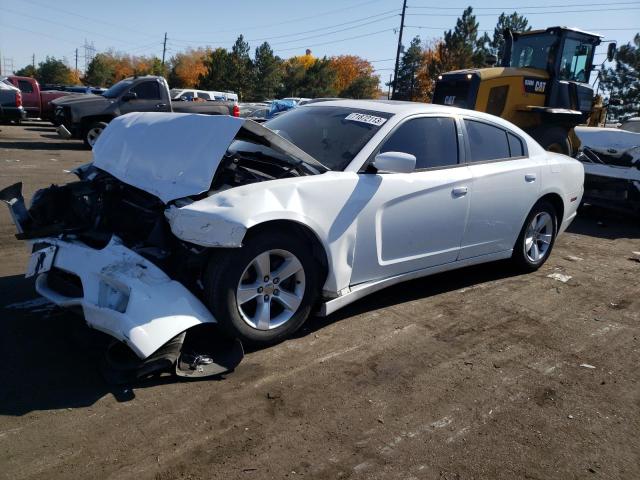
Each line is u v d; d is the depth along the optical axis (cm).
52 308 402
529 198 515
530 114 1066
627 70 4466
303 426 281
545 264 600
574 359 377
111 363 308
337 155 400
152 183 356
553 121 1046
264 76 6825
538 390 333
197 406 291
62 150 1434
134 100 1455
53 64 10000
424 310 445
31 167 1077
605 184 838
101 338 358
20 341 351
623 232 806
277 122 473
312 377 328
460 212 450
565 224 581
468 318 435
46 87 3775
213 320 321
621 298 505
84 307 311
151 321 296
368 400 308
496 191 480
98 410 283
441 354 370
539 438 286
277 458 256
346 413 294
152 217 366
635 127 1045
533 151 536
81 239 357
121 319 293
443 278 530
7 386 300
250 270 342
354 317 420
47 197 396
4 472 236
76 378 311
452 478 251
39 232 364
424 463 260
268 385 316
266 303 348
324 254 368
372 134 409
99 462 246
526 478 255
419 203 417
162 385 308
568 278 554
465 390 327
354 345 373
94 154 433
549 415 307
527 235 540
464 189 448
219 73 6544
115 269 310
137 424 274
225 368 323
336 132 423
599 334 421
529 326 428
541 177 526
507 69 1077
